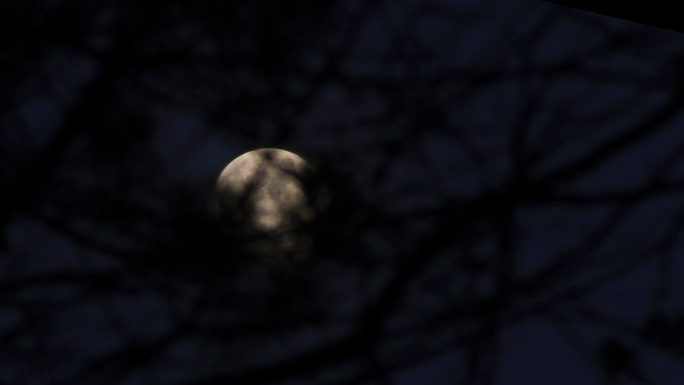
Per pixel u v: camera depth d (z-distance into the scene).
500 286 6.41
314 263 6.08
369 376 6.10
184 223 5.97
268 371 6.04
